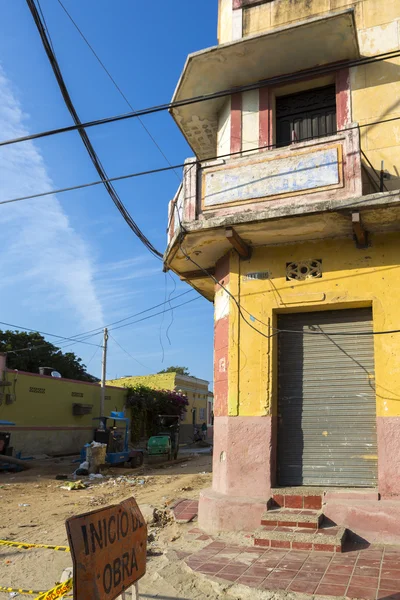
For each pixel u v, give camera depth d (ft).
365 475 25.35
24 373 75.31
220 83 31.89
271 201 26.84
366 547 22.07
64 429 83.35
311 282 27.35
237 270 29.12
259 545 22.49
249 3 33.01
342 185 25.43
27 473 58.13
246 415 27.04
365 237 26.45
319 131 30.14
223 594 17.63
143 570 14.53
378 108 28.55
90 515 12.41
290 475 26.71
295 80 30.48
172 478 52.21
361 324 27.04
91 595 11.79
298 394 27.48
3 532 28.55
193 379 148.25
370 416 25.86
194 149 39.70
